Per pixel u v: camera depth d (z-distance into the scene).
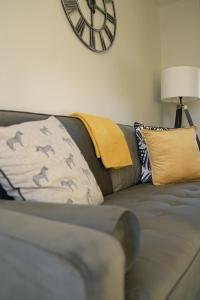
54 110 1.65
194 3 2.93
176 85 2.46
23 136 0.93
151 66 2.89
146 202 1.20
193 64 2.95
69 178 0.97
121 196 1.39
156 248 0.70
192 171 1.76
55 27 1.66
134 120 2.56
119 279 0.39
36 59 1.53
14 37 1.40
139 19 2.67
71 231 0.41
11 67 1.39
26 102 1.47
